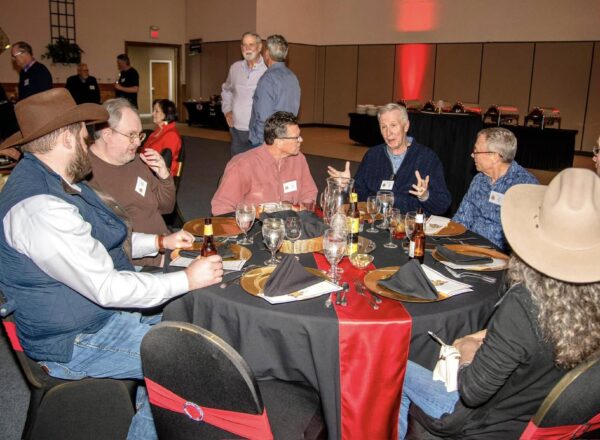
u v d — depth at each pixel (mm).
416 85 12938
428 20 12469
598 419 1201
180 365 1222
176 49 14758
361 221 2562
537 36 11016
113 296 1603
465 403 1363
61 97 1710
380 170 3422
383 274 1863
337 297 1642
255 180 3039
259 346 1617
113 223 1964
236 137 5516
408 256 2098
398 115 3236
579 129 10797
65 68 12688
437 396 1556
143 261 2588
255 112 4746
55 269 1558
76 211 1622
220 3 13641
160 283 1661
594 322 1185
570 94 10789
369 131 10789
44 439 1712
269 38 4562
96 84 10391
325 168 8375
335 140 12148
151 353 1247
